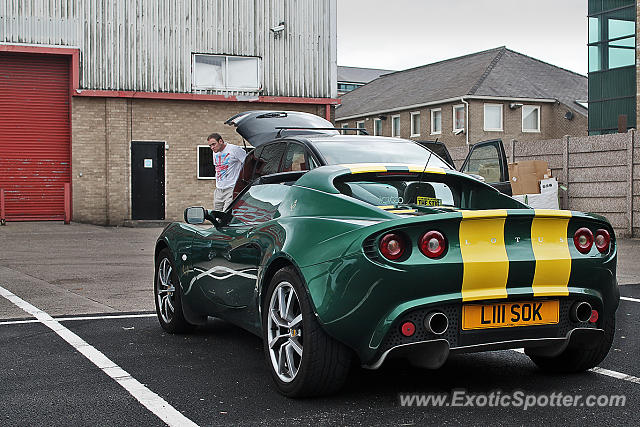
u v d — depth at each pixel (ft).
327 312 12.45
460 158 60.80
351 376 15.10
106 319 21.27
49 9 63.67
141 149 66.90
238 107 69.51
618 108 85.81
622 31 85.30
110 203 65.87
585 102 124.67
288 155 23.99
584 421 12.16
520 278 12.78
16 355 16.74
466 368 15.84
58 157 65.10
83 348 17.51
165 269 19.67
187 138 68.13
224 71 69.00
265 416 12.41
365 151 21.30
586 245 13.46
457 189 16.31
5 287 27.32
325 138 23.12
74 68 64.08
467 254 12.46
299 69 71.31
